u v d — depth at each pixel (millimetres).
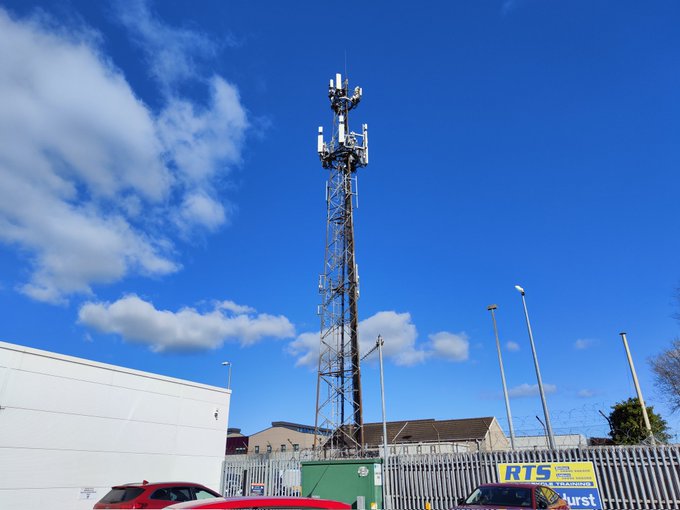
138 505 11781
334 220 37438
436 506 19047
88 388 18266
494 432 50719
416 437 50062
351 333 33500
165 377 21375
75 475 17203
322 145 39656
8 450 15586
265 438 69875
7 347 16125
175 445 21125
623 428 40406
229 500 5680
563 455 17703
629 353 34125
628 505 16312
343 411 32250
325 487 20484
